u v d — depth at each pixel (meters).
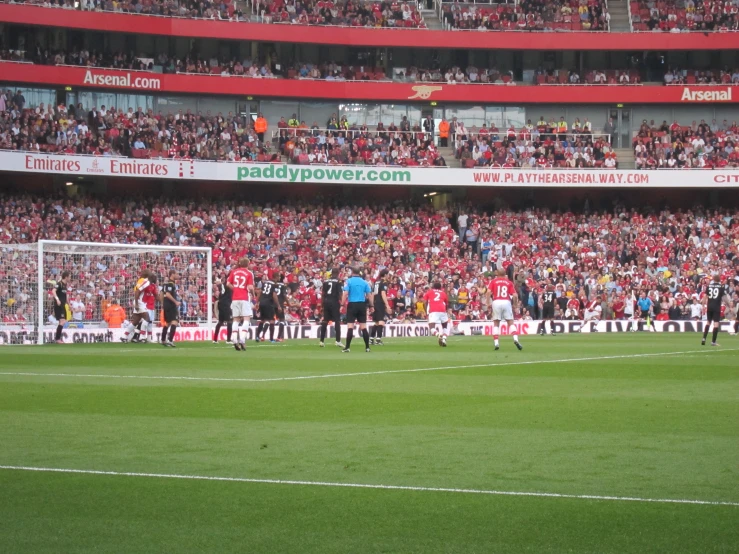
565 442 8.98
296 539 5.77
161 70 46.66
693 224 45.97
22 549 5.57
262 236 42.81
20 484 7.20
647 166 47.81
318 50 49.84
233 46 48.59
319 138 46.84
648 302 39.69
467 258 43.84
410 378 15.34
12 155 40.16
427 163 46.94
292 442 9.00
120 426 9.99
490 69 51.19
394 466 7.84
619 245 45.06
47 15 43.03
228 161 44.38
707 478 7.37
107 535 5.85
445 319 25.91
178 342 28.52
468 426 10.00
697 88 49.69
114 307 30.48
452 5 52.06
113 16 44.25
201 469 7.74
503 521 6.14
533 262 43.75
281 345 26.30
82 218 40.91
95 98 45.44
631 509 6.43
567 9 51.41
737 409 11.34
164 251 33.94
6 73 42.56
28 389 13.51
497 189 50.19
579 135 49.06
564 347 25.05
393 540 5.74
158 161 43.09
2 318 30.30
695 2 51.72
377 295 26.86
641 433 9.52
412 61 50.75
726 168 47.19
